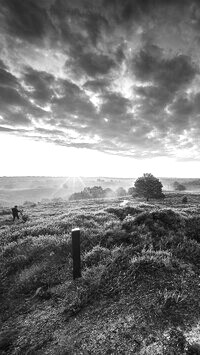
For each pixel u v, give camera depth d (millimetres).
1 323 4086
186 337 3244
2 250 7852
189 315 3762
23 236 9594
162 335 3322
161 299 4219
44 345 3379
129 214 12719
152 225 8695
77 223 11219
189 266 5582
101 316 3938
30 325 3918
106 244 7500
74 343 3340
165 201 38312
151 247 6512
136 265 5473
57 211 22812
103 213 14203
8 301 4844
